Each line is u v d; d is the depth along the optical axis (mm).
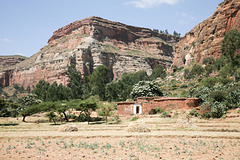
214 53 127000
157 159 13977
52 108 54969
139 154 15391
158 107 43844
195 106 39969
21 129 35344
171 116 38000
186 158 14219
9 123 52844
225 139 21109
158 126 30641
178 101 41688
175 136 22500
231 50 79562
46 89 132000
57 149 17406
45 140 22578
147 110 44969
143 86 64875
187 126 28297
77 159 14195
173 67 172625
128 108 48188
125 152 16016
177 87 100375
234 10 125438
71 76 136250
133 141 20578
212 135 22156
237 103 35594
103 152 16031
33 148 18062
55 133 26938
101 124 40844
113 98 102938
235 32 80375
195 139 21203
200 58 139625
